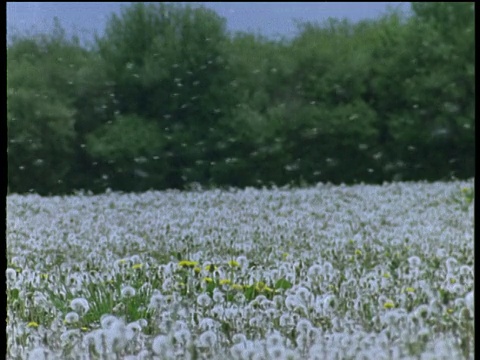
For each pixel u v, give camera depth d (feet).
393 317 19.72
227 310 21.02
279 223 47.75
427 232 43.09
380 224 48.91
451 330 19.81
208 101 97.19
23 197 70.44
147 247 37.37
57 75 96.58
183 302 21.95
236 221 49.57
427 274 27.07
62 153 93.86
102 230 45.80
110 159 94.02
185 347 17.79
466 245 35.94
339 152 96.53
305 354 18.38
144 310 22.76
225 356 17.67
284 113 95.81
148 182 94.84
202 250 35.37
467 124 94.27
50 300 24.16
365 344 18.21
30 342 19.65
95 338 17.87
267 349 17.29
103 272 27.84
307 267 29.32
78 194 80.53
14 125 92.53
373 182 97.19
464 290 23.63
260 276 26.58
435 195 68.49
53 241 39.81
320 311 21.74
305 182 93.76
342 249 36.42
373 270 28.04
